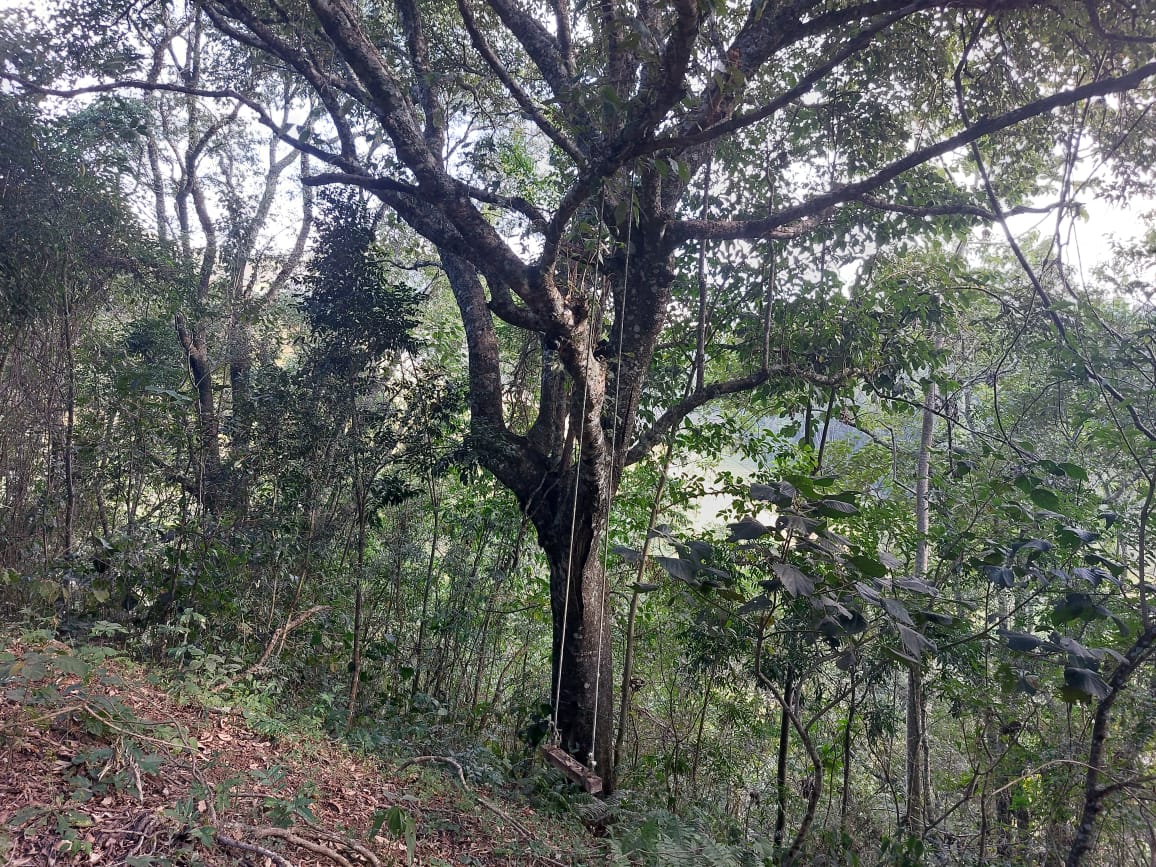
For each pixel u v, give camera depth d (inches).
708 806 278.1
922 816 303.0
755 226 278.5
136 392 239.3
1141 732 217.2
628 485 404.8
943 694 277.4
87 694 146.8
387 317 249.4
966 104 314.5
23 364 246.7
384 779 194.9
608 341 299.6
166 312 337.7
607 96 184.2
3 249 229.5
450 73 305.0
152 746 149.1
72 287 259.0
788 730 297.3
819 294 330.0
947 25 281.7
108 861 112.6
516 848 176.2
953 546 254.5
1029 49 293.7
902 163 241.8
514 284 238.4
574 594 283.3
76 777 127.7
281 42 268.4
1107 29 244.8
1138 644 175.5
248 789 151.4
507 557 362.9
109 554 228.4
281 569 262.1
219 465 263.6
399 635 323.0
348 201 255.4
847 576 165.8
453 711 312.7
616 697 348.5
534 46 299.4
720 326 352.8
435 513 332.8
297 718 215.6
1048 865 264.8
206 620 234.5
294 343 267.9
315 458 250.8
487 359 317.7
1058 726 272.7
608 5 248.7
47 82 276.5
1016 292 318.7
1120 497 347.3
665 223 276.1
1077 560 235.9
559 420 309.4
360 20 323.9
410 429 259.9
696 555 171.8
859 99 323.9
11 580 209.5
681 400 311.0
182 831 124.6
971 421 413.1
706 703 333.7
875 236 342.3
